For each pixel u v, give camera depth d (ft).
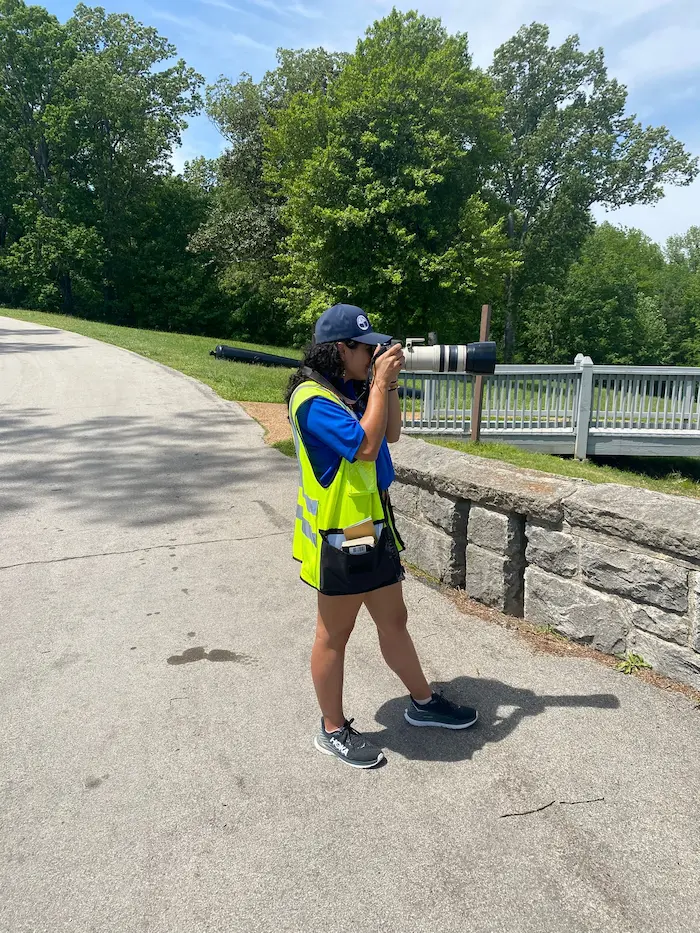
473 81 74.59
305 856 6.93
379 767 8.27
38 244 126.93
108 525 17.65
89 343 64.75
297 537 8.02
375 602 8.32
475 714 8.99
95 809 7.65
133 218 142.72
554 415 39.01
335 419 7.23
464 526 13.19
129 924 6.19
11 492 20.58
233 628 12.05
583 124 120.98
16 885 6.64
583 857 6.86
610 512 10.23
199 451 25.95
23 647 11.40
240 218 106.73
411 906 6.32
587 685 9.94
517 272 124.77
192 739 8.90
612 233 187.32
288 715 9.41
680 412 39.63
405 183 69.56
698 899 6.37
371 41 77.10
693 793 7.75
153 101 138.31
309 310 75.10
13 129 131.54
